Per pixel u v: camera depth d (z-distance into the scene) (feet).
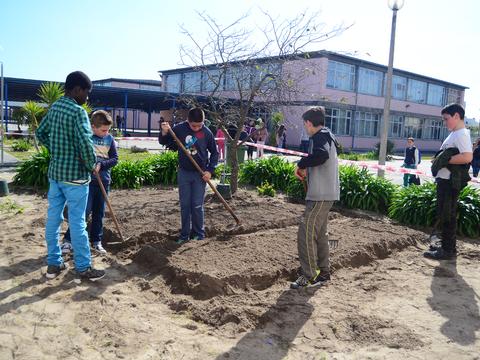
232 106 28.84
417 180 38.27
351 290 14.71
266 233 19.84
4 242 17.70
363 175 29.32
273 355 10.58
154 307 12.83
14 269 14.85
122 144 84.48
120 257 16.78
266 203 25.75
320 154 13.48
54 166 13.62
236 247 17.46
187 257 15.92
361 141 119.24
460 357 10.83
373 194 27.71
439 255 18.54
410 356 10.79
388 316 12.89
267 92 27.91
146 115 176.96
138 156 55.88
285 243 18.39
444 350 11.12
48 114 13.65
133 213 22.06
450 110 17.79
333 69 106.22
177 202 25.25
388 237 20.18
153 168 34.73
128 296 13.39
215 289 13.61
